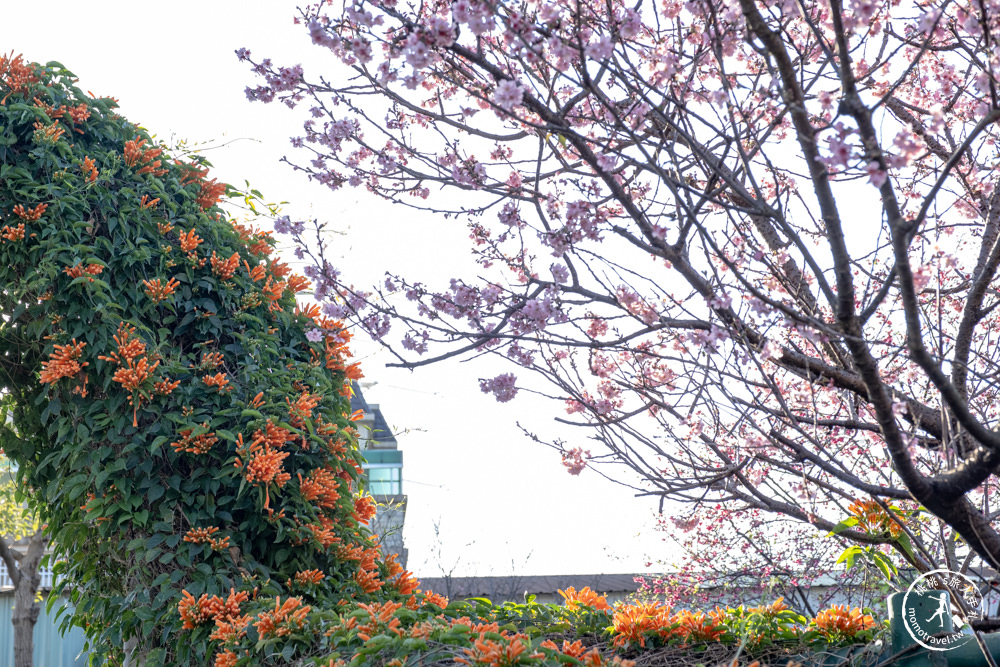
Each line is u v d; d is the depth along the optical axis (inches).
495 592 372.2
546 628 144.6
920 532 138.3
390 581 181.6
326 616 139.0
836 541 255.0
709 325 105.7
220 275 175.8
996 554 92.5
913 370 130.7
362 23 98.6
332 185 122.0
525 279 116.3
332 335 119.5
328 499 169.6
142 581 158.6
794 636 123.2
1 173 162.1
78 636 468.8
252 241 188.1
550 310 103.2
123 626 158.1
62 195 165.2
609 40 88.2
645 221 96.7
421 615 140.1
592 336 118.3
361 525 196.5
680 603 291.6
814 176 84.5
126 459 159.2
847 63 80.9
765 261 103.9
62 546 171.6
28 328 165.8
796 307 114.4
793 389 146.5
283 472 162.2
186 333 173.3
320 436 174.2
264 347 174.7
